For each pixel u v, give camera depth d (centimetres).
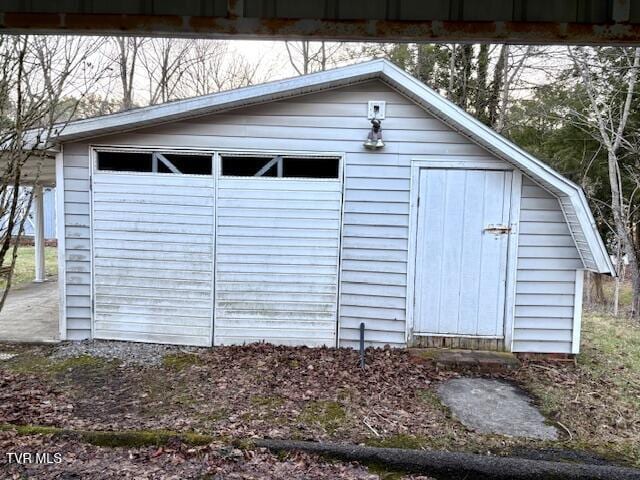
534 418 408
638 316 946
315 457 301
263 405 411
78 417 375
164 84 1650
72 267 577
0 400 400
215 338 574
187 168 582
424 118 554
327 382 470
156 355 539
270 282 573
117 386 448
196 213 569
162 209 570
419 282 568
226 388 447
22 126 321
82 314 583
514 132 1260
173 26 170
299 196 566
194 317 574
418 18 168
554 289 559
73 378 465
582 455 346
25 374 471
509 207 556
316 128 560
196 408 400
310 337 575
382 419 393
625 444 365
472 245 562
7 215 357
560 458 340
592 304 1148
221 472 280
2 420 356
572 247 553
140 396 425
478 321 566
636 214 1088
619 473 291
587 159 1133
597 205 1081
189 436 313
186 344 575
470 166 555
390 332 571
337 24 169
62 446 302
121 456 295
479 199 560
